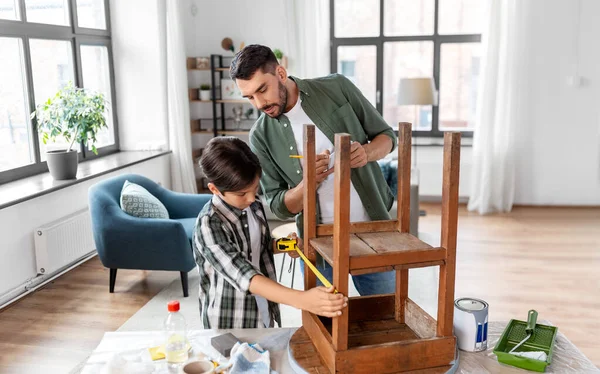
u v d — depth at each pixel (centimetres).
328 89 177
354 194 180
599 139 543
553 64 536
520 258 404
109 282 362
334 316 115
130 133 534
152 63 519
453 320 131
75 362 262
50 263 355
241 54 152
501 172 535
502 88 523
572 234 465
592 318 303
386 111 598
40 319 311
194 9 578
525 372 125
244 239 153
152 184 394
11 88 388
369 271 115
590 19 524
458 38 566
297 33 556
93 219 343
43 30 414
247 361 126
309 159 130
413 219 417
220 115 600
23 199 332
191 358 129
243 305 154
